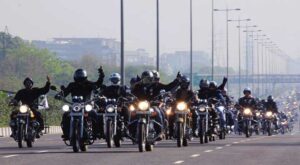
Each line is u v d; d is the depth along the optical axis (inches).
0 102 3727.9
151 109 1876.2
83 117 1824.6
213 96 2583.7
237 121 3181.6
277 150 1975.9
